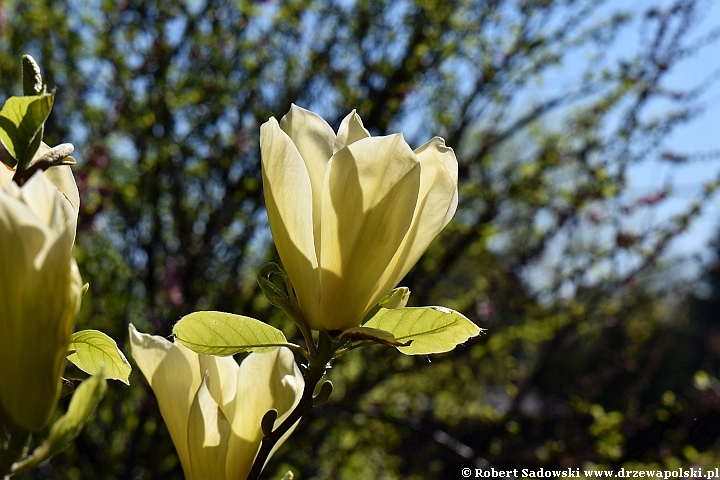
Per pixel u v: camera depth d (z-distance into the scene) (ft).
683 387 30.91
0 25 13.20
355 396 14.38
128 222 13.16
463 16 14.74
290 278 2.47
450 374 16.55
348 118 2.56
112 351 2.55
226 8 14.20
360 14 14.47
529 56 14.78
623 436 15.84
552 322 15.72
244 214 13.66
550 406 17.56
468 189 14.98
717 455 17.99
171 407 2.62
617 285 15.74
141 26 13.69
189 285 12.73
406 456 18.04
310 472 16.17
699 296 36.01
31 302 1.66
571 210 15.01
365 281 2.43
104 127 13.20
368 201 2.39
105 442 13.84
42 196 1.72
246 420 2.61
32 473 12.69
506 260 16.39
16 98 2.06
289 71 14.70
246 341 2.55
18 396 1.71
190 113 14.02
